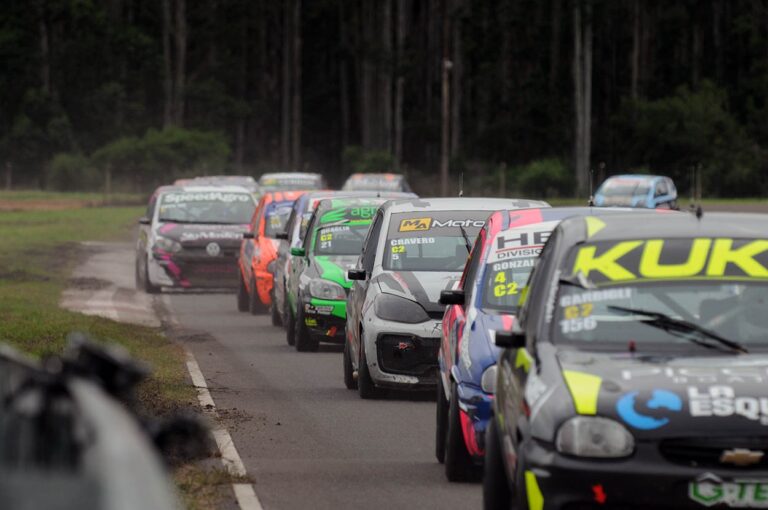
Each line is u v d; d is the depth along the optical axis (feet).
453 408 100.37
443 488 98.07
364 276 149.79
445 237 151.23
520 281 109.81
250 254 255.29
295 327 200.34
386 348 141.79
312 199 221.25
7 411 35.91
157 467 32.83
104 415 34.22
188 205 299.58
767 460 69.15
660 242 82.64
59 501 30.40
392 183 481.46
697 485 68.64
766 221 86.48
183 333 215.51
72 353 38.11
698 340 76.74
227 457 107.04
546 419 70.23
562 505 69.26
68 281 302.86
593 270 80.84
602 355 75.51
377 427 126.72
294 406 139.64
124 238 458.50
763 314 78.43
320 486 98.27
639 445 69.05
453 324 108.99
